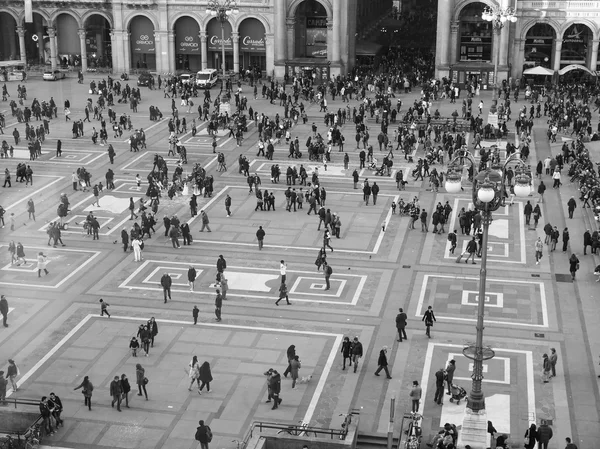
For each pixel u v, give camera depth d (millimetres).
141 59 139125
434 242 68062
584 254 65250
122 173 85562
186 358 50312
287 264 63750
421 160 83688
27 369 48938
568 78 126938
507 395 46469
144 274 61969
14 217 73312
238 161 89438
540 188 76812
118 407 44906
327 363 49812
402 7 184625
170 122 96938
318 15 133000
